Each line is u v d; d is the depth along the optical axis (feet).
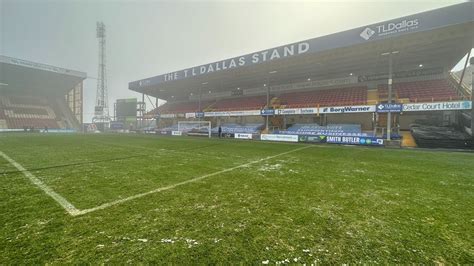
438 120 58.80
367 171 19.69
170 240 7.36
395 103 50.55
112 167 20.72
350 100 68.80
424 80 63.98
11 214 9.45
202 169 20.16
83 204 10.77
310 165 22.67
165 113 115.96
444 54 55.47
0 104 125.59
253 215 9.57
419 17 43.60
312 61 64.75
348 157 28.96
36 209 10.05
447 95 53.36
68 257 6.32
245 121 95.14
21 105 133.39
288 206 10.75
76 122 144.46
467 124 47.67
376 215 9.67
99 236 7.57
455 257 6.50
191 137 77.30
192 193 12.75
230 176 17.38
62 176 16.85
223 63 76.95
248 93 103.96
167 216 9.37
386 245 7.16
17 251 6.59
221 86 102.99
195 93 123.65
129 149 36.58
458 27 42.01
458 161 25.95
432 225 8.68
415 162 24.98
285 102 83.25
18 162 22.80
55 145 41.63
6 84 129.39
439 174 18.56
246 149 38.27
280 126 83.76
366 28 50.08
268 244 7.18
